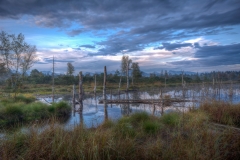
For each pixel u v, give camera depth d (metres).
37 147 4.07
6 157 3.78
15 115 12.27
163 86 49.59
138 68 51.50
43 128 5.54
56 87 41.59
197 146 4.31
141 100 21.05
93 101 24.16
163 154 4.04
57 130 5.02
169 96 24.62
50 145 4.21
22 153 4.02
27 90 34.16
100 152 3.89
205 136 5.10
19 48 18.75
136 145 4.67
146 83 55.53
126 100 21.38
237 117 9.23
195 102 18.33
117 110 16.88
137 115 9.02
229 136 4.74
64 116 13.98
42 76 52.12
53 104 15.41
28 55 19.66
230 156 4.11
